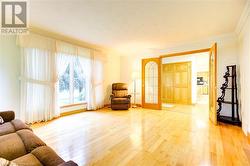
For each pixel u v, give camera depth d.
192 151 2.09
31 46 3.32
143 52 5.77
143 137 2.62
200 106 6.09
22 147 1.31
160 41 4.38
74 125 3.32
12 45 3.14
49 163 1.03
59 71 3.96
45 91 3.61
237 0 2.19
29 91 3.34
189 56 6.62
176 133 2.83
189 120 3.81
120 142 2.40
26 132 1.62
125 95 5.65
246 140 2.48
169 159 1.88
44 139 2.52
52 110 3.79
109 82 5.90
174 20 2.90
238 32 3.38
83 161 1.83
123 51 5.89
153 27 3.27
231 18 2.81
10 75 3.12
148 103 5.53
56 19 2.86
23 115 3.23
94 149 2.16
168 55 5.11
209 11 2.53
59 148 2.18
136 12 2.57
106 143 2.37
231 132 2.88
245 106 2.80
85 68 4.86
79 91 4.89
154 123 3.52
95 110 5.09
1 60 3.01
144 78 5.64
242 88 3.12
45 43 3.60
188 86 6.65
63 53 4.08
